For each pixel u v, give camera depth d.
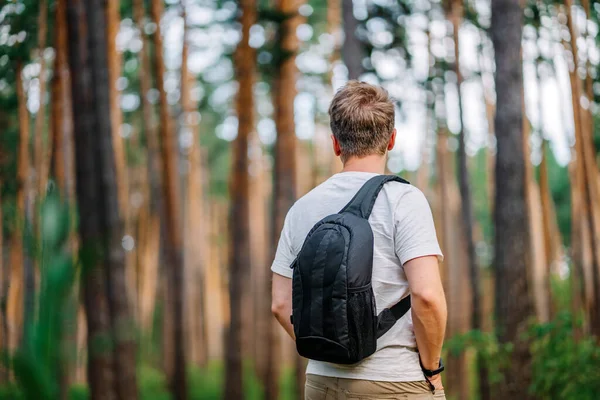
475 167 23.16
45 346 2.34
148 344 16.36
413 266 1.68
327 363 1.78
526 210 5.73
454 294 12.48
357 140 1.86
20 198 7.23
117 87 9.55
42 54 7.58
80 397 6.93
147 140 12.87
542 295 10.68
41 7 7.42
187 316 15.08
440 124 12.38
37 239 2.40
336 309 1.66
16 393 2.33
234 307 10.60
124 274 6.77
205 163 20.97
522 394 5.45
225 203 23.73
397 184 1.79
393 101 1.91
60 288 2.37
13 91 7.61
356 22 7.75
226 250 23.69
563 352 4.92
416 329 1.68
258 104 18.92
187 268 15.88
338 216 1.75
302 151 18.66
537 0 7.59
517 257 5.64
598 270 5.99
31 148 8.22
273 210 11.12
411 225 1.71
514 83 5.74
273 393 11.72
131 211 18.64
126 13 11.48
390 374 1.70
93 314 6.62
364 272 1.67
